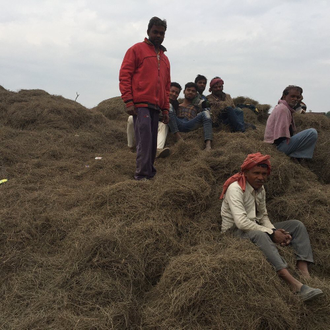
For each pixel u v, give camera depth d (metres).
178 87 5.78
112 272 2.53
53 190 3.99
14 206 3.52
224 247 2.73
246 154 4.29
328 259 2.98
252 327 2.06
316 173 4.79
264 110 7.69
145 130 3.93
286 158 4.45
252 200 3.02
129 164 4.79
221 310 2.13
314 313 2.36
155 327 2.16
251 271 2.31
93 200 3.47
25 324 2.10
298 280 2.62
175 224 3.21
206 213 3.43
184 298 2.17
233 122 5.61
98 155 5.54
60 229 3.17
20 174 4.49
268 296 2.22
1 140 5.45
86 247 2.65
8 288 2.50
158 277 2.76
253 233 2.73
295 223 3.01
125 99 3.91
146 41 3.97
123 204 3.31
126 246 2.73
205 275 2.25
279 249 2.81
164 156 4.83
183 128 5.55
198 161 4.12
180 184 3.51
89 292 2.35
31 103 6.84
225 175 3.99
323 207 3.42
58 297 2.33
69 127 6.44
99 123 7.00
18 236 3.02
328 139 5.20
